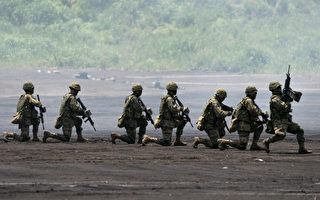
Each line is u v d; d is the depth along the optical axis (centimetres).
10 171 2756
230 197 2200
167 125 4250
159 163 3116
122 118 4434
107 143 4503
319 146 4419
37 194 2203
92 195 2203
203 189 2369
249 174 2795
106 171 2806
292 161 3303
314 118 8200
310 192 2344
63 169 2845
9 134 4547
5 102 11494
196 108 10219
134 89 4478
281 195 2262
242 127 3925
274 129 3781
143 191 2302
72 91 4616
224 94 4112
